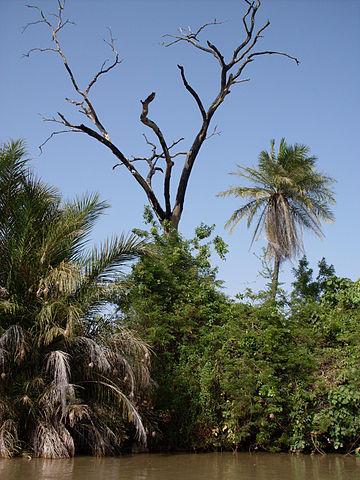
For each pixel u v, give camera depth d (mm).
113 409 14250
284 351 15711
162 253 17938
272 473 12141
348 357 15477
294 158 36875
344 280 17812
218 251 19125
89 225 15227
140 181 25984
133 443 15320
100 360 13602
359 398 14664
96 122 25734
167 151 25828
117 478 11125
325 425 14742
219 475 11828
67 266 14180
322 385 15180
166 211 26109
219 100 25953
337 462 13805
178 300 17031
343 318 16531
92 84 25781
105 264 14898
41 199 15383
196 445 15398
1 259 14867
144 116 25156
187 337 16578
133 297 16219
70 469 11992
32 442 13516
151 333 15922
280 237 35906
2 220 15211
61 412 13547
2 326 14117
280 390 15398
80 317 14250
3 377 13258
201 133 26250
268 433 15195
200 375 15703
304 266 20734
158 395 15633
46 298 14188
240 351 15844
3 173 15102
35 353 13922
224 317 16484
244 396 15172
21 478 10898
